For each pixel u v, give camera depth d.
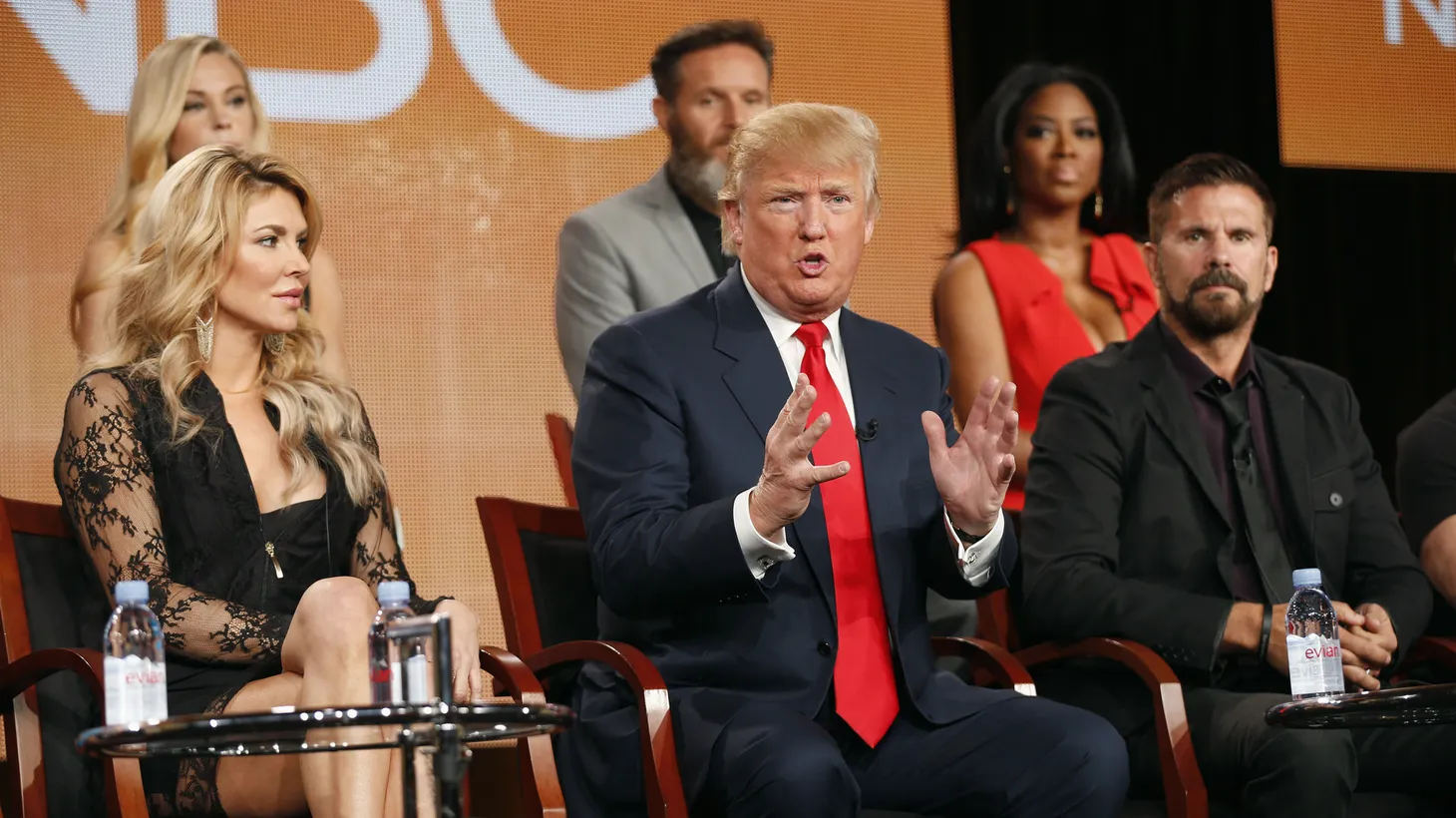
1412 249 14.20
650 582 8.16
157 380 8.95
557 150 12.13
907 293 12.77
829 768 7.78
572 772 8.67
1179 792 8.93
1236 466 10.49
